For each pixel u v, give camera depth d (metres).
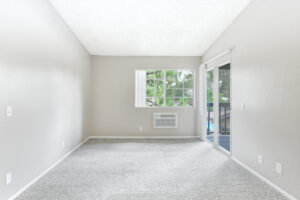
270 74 2.67
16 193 2.35
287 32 2.36
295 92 2.24
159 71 5.77
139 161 3.64
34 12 2.72
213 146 4.75
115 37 4.53
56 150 3.47
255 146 3.04
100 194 2.41
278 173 2.52
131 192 2.47
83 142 5.10
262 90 2.85
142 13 3.54
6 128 2.18
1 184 2.11
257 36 2.97
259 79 2.92
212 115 5.01
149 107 5.74
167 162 3.60
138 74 5.76
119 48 5.18
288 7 2.34
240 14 3.48
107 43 4.86
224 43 4.16
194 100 5.80
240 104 3.50
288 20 2.34
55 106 3.42
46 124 3.09
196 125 5.76
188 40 4.67
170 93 5.77
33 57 2.70
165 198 2.33
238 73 3.57
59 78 3.58
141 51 5.40
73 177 2.91
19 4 2.38
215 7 3.33
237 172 3.14
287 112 2.36
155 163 3.54
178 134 5.78
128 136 5.74
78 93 4.67
